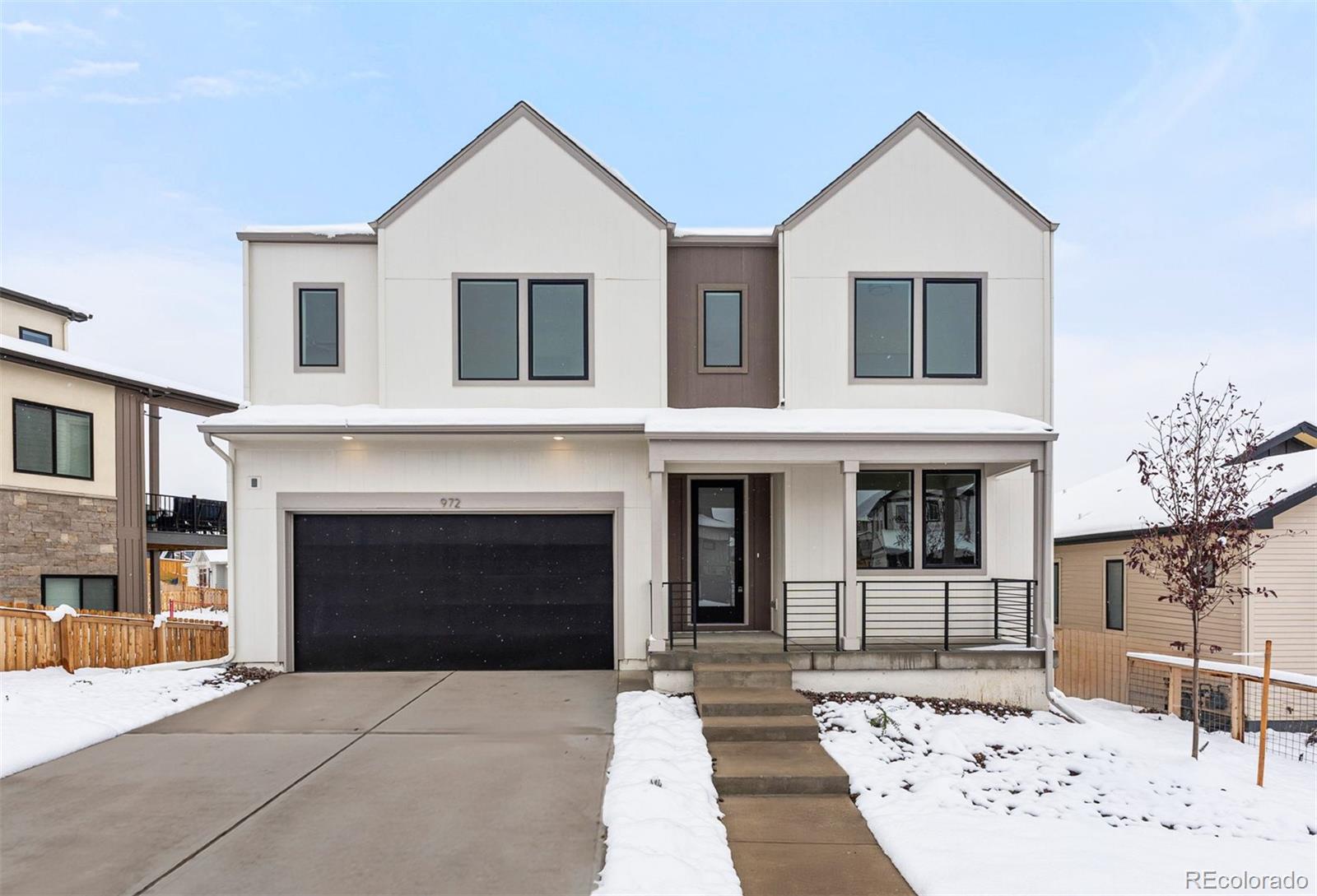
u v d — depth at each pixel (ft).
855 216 34.22
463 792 18.65
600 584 33.68
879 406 33.91
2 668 30.14
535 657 33.40
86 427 46.88
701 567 35.32
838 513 33.63
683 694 28.48
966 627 33.40
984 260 34.32
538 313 33.94
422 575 33.50
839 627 32.22
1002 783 20.94
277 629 32.86
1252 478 39.68
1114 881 14.48
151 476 56.13
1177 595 26.40
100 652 32.48
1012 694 29.19
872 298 34.24
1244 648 35.60
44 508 43.80
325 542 33.47
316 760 21.03
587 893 13.84
